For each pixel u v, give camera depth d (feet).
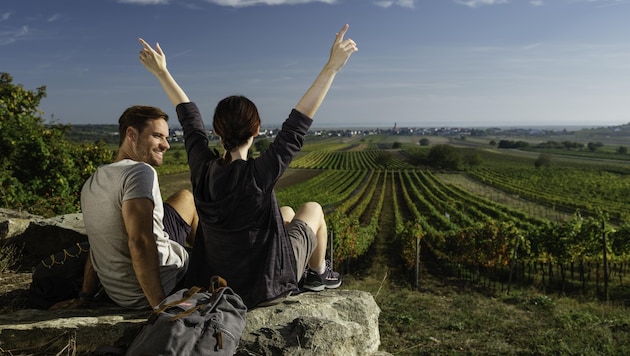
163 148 8.83
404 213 172.04
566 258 62.23
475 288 59.52
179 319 6.72
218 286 7.64
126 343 8.10
